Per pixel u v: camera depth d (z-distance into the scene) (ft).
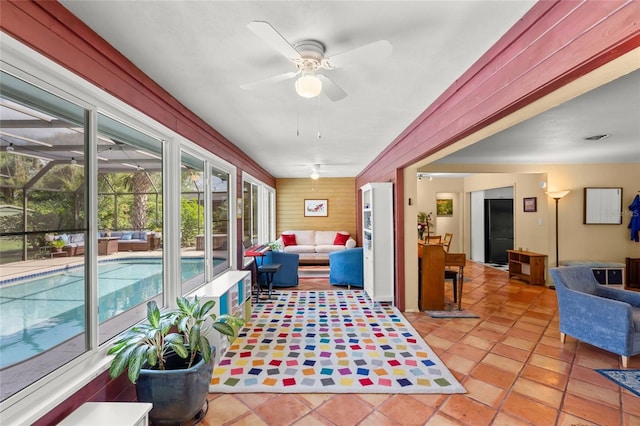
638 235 19.08
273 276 18.37
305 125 11.66
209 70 7.07
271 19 5.18
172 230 8.87
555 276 10.95
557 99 5.53
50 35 4.72
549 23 4.84
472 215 29.04
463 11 5.06
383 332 11.60
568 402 7.36
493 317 13.29
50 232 5.63
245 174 17.25
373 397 7.57
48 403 4.55
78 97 5.49
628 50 3.90
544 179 19.65
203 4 4.79
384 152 16.39
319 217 28.84
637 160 18.61
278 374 8.60
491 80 6.37
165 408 6.08
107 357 5.95
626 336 8.91
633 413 6.95
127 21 5.25
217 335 9.18
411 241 14.25
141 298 11.23
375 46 4.94
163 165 8.77
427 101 9.25
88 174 5.73
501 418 6.79
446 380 8.26
